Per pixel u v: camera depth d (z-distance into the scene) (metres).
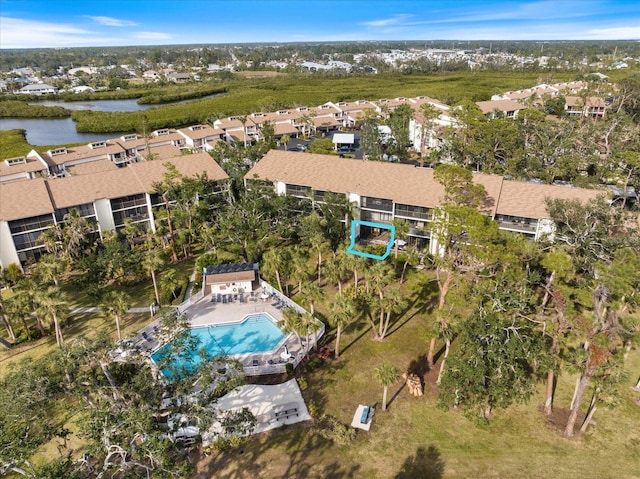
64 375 33.03
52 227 63.50
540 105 141.88
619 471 33.69
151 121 171.38
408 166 70.56
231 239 68.06
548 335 43.31
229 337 50.66
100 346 33.28
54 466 27.83
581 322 36.78
